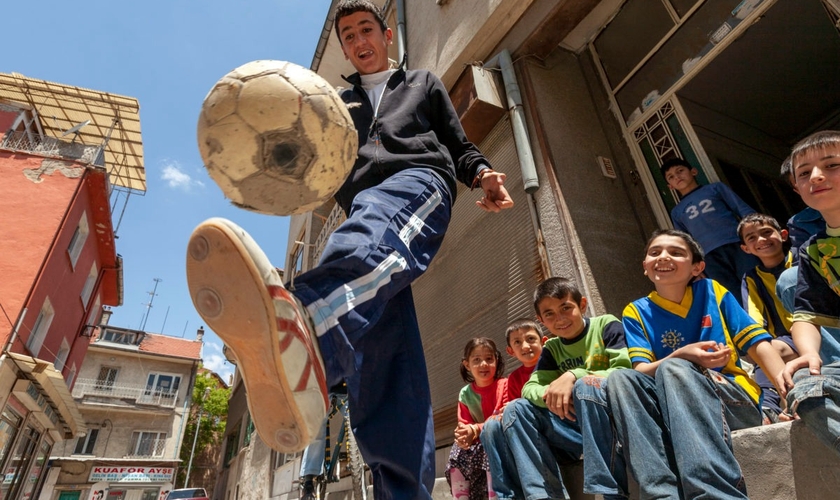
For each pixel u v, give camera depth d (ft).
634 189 13.66
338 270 3.14
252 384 2.50
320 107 3.10
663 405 4.94
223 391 113.09
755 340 5.72
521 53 15.46
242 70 3.13
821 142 5.61
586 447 5.56
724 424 4.65
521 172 13.78
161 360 92.84
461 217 16.66
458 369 14.85
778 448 4.65
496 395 9.57
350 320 2.99
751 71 15.62
